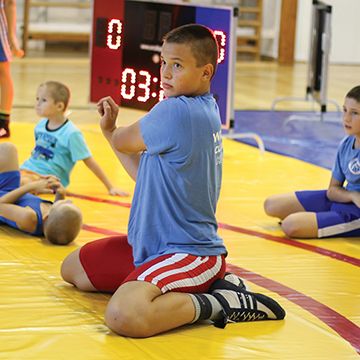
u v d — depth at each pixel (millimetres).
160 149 3039
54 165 5535
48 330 2918
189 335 2961
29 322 2992
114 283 3369
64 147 5516
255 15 22281
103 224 4863
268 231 5027
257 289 3697
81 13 21016
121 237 3480
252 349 2867
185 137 3008
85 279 3395
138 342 2834
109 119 3348
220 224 5141
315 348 2939
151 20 8078
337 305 3535
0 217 4602
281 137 9836
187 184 3078
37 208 4406
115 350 2748
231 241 4691
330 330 3180
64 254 4062
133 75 8383
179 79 3055
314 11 11328
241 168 7422
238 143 9094
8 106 7906
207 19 7898
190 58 3012
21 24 19922
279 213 5215
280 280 3889
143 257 3180
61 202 4352
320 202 5168
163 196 3105
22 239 4332
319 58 11188
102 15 8555
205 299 3025
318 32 11188
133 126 3133
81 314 3129
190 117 3012
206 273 3107
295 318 3293
